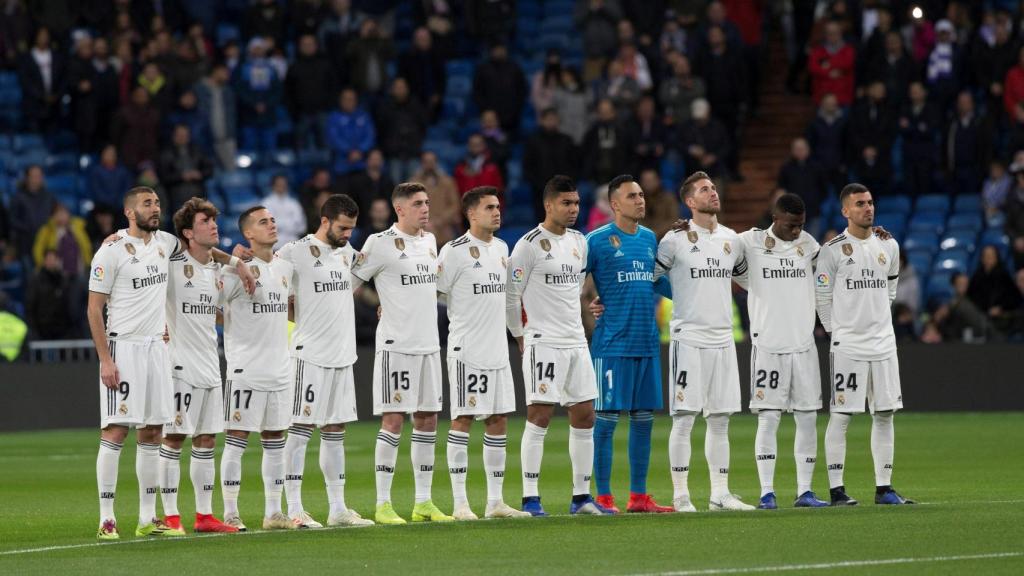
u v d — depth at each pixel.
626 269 39.25
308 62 91.56
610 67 91.19
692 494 44.56
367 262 38.34
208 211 37.09
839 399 39.97
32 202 80.50
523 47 103.00
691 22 94.50
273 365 37.41
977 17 96.81
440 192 82.50
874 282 40.00
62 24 94.31
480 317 38.34
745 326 80.19
